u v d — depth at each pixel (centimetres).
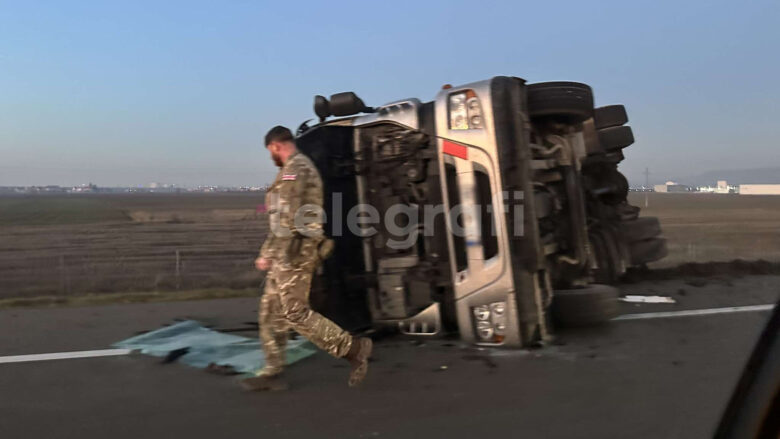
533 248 548
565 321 635
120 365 514
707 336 605
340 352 446
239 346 575
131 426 384
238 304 807
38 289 988
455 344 579
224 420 394
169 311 755
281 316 455
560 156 668
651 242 993
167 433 373
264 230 3559
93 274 1264
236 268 1411
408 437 367
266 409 413
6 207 7738
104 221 4644
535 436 368
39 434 371
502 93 548
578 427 380
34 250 2141
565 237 689
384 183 648
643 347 565
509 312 549
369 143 657
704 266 1041
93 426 384
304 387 459
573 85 607
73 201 11488
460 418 396
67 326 663
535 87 600
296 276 446
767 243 1670
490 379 475
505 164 541
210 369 500
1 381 471
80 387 457
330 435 370
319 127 639
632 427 379
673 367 502
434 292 605
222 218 5188
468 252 565
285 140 465
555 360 524
